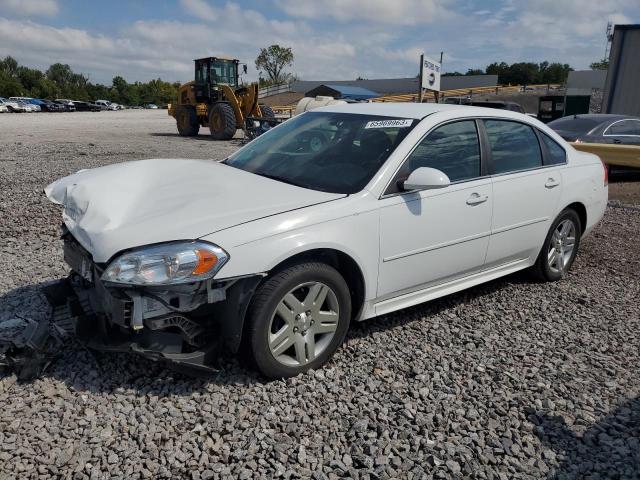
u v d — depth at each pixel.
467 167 4.07
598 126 11.48
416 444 2.72
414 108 4.18
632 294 4.91
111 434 2.69
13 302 4.08
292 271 3.09
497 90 59.91
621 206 9.07
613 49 16.38
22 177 9.86
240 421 2.83
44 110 63.94
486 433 2.85
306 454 2.62
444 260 3.93
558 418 2.99
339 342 3.44
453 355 3.64
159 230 2.91
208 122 21.88
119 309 2.81
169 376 3.18
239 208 3.15
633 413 3.07
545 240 4.84
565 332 4.07
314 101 21.61
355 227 3.32
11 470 2.42
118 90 120.69
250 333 3.02
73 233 3.18
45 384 3.04
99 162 12.25
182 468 2.50
